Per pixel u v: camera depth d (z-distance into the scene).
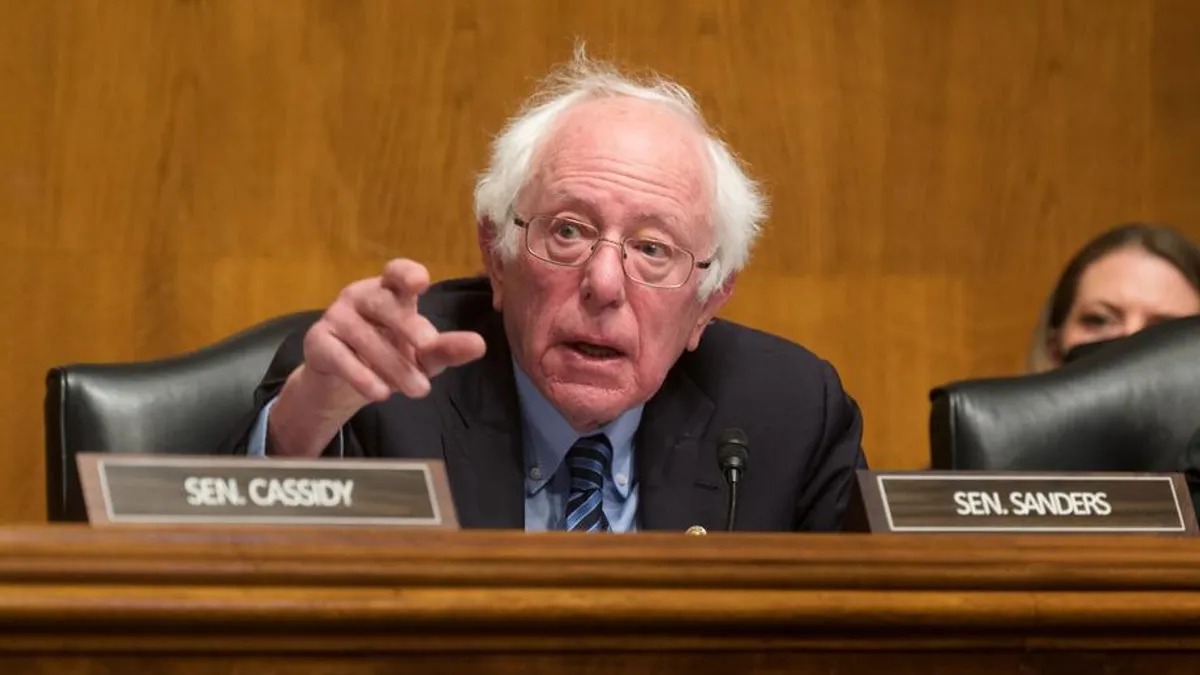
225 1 10.43
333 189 10.52
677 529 6.18
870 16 11.27
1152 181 11.52
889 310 11.19
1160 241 8.45
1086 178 11.46
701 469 6.32
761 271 11.05
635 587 3.59
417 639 3.51
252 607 3.37
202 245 10.34
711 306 6.50
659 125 6.18
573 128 6.11
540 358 5.99
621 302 5.93
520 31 10.80
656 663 3.66
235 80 10.42
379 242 10.56
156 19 10.34
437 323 6.41
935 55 11.35
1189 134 11.56
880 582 3.72
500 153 6.30
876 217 11.22
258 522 3.79
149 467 3.75
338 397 5.09
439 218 10.66
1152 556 3.88
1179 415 6.98
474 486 6.04
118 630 3.35
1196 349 7.14
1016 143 11.41
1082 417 6.89
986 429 6.79
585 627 3.59
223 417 6.50
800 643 3.72
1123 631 3.92
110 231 10.22
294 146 10.48
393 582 3.47
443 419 6.11
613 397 5.98
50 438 6.34
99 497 3.67
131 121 10.27
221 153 10.38
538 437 6.22
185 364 6.57
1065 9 11.52
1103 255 8.48
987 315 11.30
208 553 3.39
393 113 10.62
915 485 4.37
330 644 3.47
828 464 6.66
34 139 10.14
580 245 5.97
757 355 6.77
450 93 10.70
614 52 10.90
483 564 3.51
